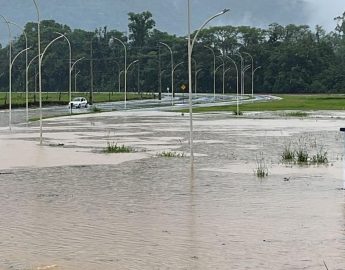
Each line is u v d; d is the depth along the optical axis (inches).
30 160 1163.9
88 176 941.2
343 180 874.1
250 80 7401.6
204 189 804.0
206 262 457.7
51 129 2070.6
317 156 1144.8
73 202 713.6
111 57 7628.0
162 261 461.1
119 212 650.8
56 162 1131.3
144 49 7711.6
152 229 568.1
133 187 826.8
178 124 2319.1
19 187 832.9
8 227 580.4
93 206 687.1
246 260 462.0
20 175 958.4
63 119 2721.5
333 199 719.7
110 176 938.7
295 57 7411.4
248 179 893.8
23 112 3432.6
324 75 7362.2
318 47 7583.7
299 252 483.2
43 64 7253.9
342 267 443.2
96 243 517.0
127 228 573.0
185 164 1088.8
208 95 6594.5
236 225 582.2
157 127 2149.4
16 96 5703.7
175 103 4692.4
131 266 449.4
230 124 2292.1
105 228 573.3
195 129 2022.6
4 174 970.1
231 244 509.7
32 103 4362.7
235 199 725.3
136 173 971.9
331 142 1505.9
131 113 3250.5
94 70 7588.6
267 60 7529.5
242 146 1424.7
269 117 2802.7
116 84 7480.3
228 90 7411.4
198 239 528.1
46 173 979.9
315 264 450.6
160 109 3725.4
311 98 5418.3
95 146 1448.1
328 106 3934.5
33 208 676.1
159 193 775.1
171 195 759.1
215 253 482.3
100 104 4677.7
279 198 729.6
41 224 593.3
